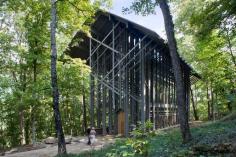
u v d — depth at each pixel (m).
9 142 40.56
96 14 32.12
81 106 49.78
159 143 15.34
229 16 19.58
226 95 11.38
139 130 9.29
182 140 15.15
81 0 25.62
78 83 34.78
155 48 34.53
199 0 25.05
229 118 21.72
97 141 27.84
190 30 28.27
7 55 29.98
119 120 34.03
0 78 27.80
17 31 34.12
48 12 28.12
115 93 35.34
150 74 34.06
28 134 38.47
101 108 38.16
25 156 22.08
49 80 27.92
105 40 36.44
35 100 27.42
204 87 51.47
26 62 29.83
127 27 31.11
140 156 10.01
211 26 20.20
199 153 11.61
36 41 28.41
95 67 36.56
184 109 15.23
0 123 40.12
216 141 12.87
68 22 28.50
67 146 25.62
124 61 33.12
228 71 36.91
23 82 28.80
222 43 31.59
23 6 28.03
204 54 33.53
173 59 15.50
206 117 57.44
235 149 11.04
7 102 31.78
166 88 39.66
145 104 32.00
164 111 38.03
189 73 44.97
